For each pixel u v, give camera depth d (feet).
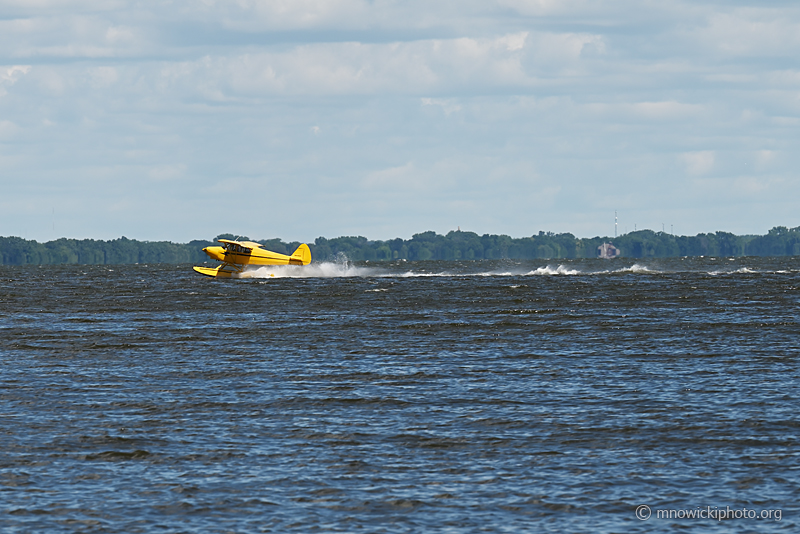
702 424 217.56
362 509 162.50
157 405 244.83
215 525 155.33
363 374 294.05
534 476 179.73
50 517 158.92
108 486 174.81
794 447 196.54
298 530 153.17
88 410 238.48
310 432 214.48
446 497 168.45
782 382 269.64
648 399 247.29
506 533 151.64
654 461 188.55
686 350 342.44
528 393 258.78
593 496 168.25
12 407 241.76
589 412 232.53
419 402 247.70
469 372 296.92
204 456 194.39
